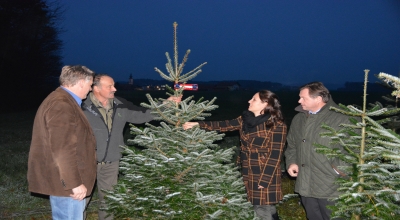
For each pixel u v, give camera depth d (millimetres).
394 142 2342
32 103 24844
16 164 7785
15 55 24156
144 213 3336
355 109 2857
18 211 5145
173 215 3143
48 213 5102
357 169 2863
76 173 2783
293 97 46125
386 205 2615
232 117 19000
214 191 3375
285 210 5359
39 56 25578
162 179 3340
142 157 3350
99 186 4027
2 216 4965
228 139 10953
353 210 2750
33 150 2877
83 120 3037
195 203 3219
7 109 22984
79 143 2975
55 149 2727
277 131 3592
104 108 3898
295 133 3746
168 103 3373
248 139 3699
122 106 4035
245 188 3832
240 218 3420
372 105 4566
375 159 2951
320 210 3561
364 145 2896
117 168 4027
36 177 2869
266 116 3607
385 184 2764
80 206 3010
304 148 3514
